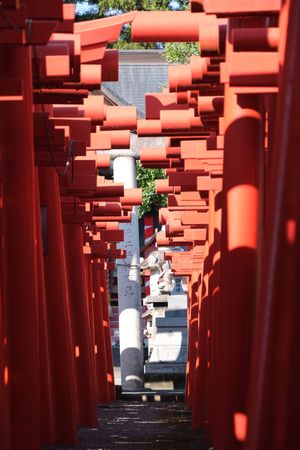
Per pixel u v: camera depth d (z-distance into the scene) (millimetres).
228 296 14664
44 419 20734
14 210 15734
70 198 27016
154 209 56969
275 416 10125
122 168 40250
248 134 14672
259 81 13438
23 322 15727
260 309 10289
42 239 21484
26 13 12906
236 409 14594
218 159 21422
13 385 15727
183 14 15547
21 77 15547
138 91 56062
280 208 10094
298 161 10008
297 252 9969
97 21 16484
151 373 42906
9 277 15719
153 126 20766
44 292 20562
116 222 35625
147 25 15539
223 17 13734
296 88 10039
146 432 26062
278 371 10062
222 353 14719
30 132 15836
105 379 37031
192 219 28656
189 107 18969
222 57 15516
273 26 14234
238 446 14617
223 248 14820
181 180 24781
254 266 14656
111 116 20656
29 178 15797
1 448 15219
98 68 16750
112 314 63000
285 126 10094
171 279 49250
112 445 22500
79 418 27641
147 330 53000
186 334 43938
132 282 41562
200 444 22875
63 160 19953
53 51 15609
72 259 27625
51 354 21844
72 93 17297
